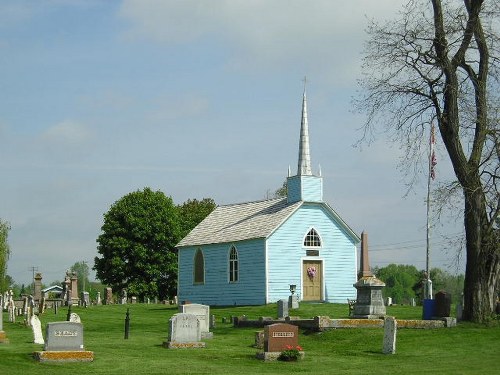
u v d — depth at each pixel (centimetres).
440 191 4066
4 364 2764
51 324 2900
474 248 3991
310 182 6444
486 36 3991
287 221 6309
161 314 5734
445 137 4031
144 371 2739
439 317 4028
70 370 2725
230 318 4938
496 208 3959
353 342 3569
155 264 9544
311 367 2936
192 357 3092
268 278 6178
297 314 5266
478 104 3988
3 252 7762
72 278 7456
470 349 3378
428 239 5909
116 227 9538
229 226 6925
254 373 2748
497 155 3938
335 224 6525
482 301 3984
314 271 6369
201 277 6919
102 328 4556
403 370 2823
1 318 3441
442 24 3978
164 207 9631
